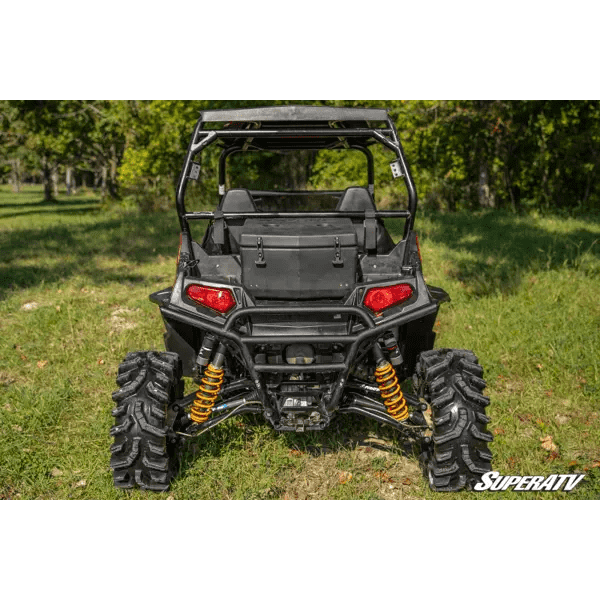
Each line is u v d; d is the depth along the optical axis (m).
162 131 22.16
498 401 4.87
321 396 3.81
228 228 4.30
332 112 3.94
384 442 4.42
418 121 16.72
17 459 4.16
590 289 7.48
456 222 13.80
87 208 31.06
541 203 18.88
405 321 3.64
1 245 12.18
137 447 3.61
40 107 26.22
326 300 3.93
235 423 4.59
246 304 3.73
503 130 17.39
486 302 7.12
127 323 6.89
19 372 5.61
